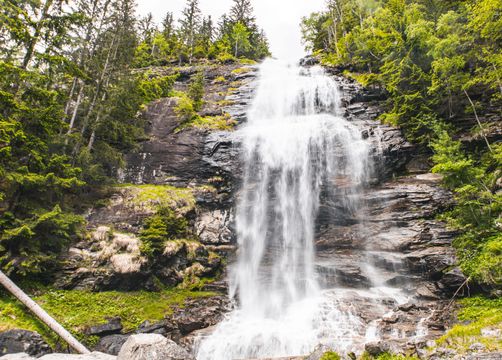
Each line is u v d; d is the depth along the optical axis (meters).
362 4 38.34
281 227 19.91
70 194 16.91
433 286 14.29
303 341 11.63
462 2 25.58
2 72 12.46
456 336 8.89
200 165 21.59
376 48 31.72
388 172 20.97
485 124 20.06
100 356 8.59
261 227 19.98
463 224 15.24
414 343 8.95
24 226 11.70
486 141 18.38
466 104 21.62
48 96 13.67
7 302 11.37
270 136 22.81
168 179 21.06
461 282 13.35
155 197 17.91
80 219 13.95
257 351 11.63
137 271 14.45
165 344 6.20
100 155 18.89
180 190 19.86
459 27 22.17
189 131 23.61
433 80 21.14
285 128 23.53
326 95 28.16
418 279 15.17
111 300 13.65
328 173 20.92
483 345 8.12
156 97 28.19
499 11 17.56
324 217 19.70
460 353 8.02
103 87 19.69
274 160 21.70
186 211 18.20
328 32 48.75
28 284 12.74
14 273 12.40
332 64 36.81
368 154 21.14
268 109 28.69
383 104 26.58
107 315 12.80
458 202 15.91
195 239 18.20
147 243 15.38
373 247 17.33
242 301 15.63
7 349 9.56
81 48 18.41
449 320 12.01
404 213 17.75
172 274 15.78
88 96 19.88
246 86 32.41
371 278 16.05
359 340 11.02
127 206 17.06
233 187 21.11
